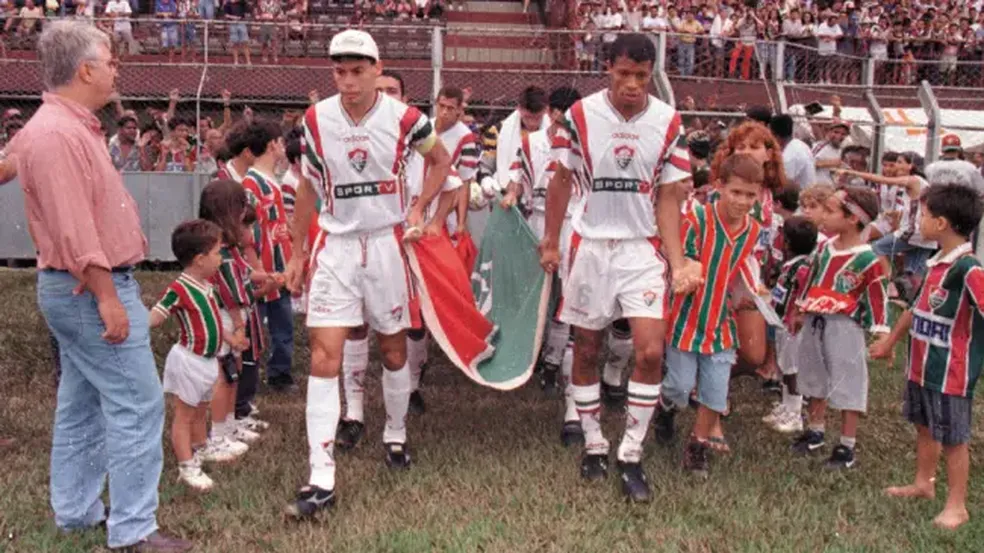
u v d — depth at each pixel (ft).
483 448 17.58
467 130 21.38
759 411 20.75
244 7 57.16
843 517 14.84
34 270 35.04
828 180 34.32
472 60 46.68
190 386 15.29
